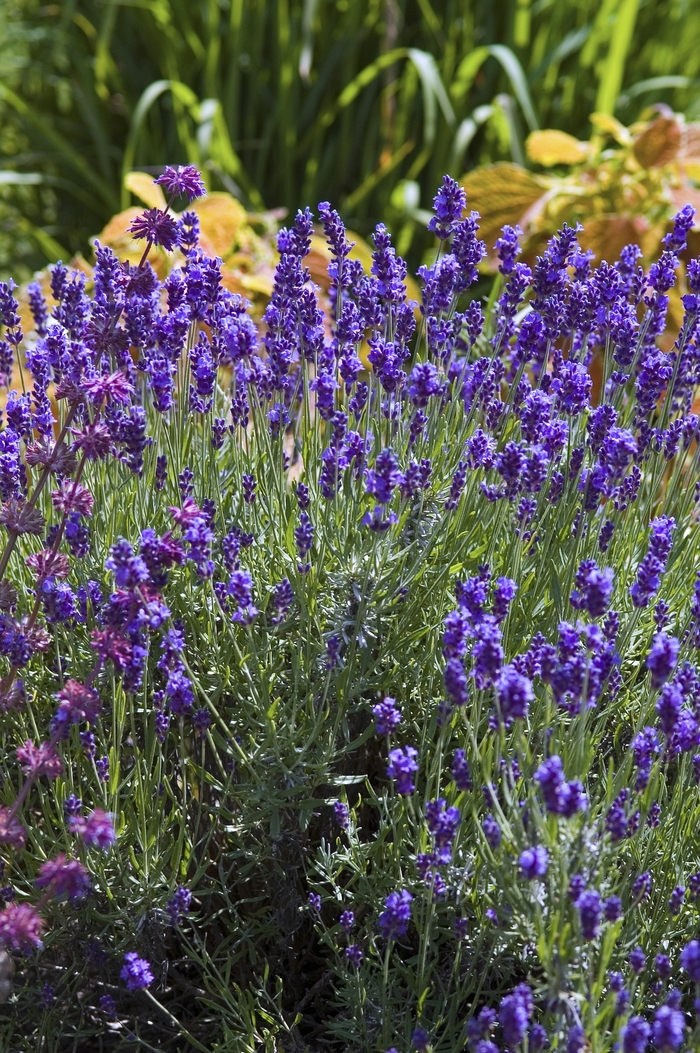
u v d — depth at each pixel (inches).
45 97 130.8
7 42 127.1
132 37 124.6
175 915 57.9
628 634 58.2
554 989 53.6
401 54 107.8
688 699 57.2
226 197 83.4
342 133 115.0
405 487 58.9
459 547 60.8
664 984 55.6
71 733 59.5
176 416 63.4
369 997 57.9
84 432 57.6
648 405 63.0
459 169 115.8
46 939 58.2
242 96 119.6
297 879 60.1
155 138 122.7
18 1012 60.1
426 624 60.2
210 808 58.9
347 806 58.2
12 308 63.5
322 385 60.2
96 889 58.2
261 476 62.4
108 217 125.3
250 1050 57.6
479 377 63.1
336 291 64.8
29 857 58.4
